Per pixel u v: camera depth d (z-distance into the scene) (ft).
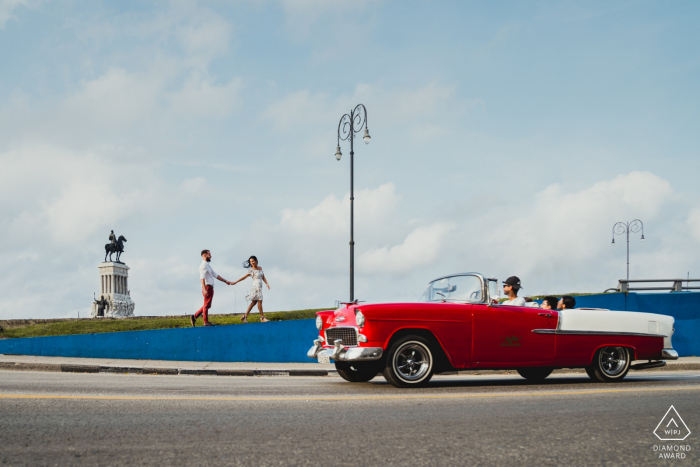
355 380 29.17
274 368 41.09
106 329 52.70
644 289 55.77
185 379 31.27
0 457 11.54
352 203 63.36
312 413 17.01
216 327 46.98
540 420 16.21
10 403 18.47
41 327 54.13
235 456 11.79
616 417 16.83
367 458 11.77
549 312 27.27
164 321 55.16
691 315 52.54
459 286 27.63
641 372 39.45
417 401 19.86
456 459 11.82
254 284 51.08
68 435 13.60
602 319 28.27
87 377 32.17
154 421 15.42
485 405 19.03
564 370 39.86
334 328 26.40
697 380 29.86
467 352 25.67
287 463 11.32
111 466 10.98
